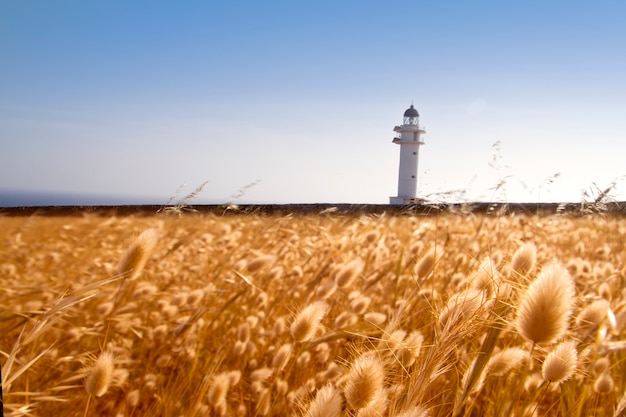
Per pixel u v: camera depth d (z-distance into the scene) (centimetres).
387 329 180
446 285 320
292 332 216
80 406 262
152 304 395
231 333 371
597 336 219
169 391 301
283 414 274
